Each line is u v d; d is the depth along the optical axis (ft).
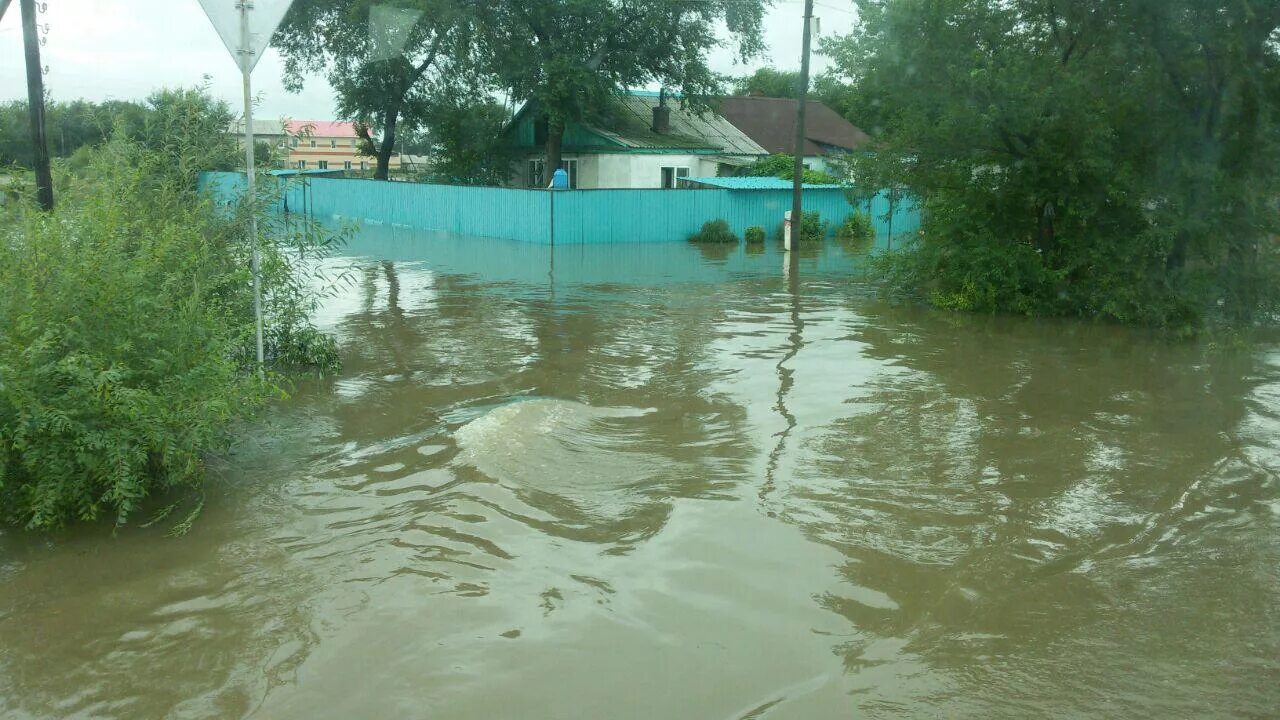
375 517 19.89
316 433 26.04
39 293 19.49
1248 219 45.14
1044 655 14.48
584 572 17.25
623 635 14.90
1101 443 25.73
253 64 29.01
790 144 134.21
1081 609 16.03
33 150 37.35
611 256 77.82
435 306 49.26
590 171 115.85
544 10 104.68
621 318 45.91
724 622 15.39
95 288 19.81
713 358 36.47
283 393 24.50
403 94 122.11
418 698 13.12
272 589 16.55
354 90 120.37
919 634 15.10
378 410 28.48
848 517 20.07
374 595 16.30
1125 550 18.58
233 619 15.47
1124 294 45.16
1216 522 20.11
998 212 51.24
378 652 14.37
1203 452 25.02
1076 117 46.06
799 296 54.49
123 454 18.99
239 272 27.86
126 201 25.91
